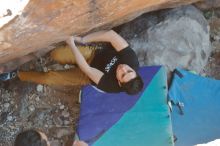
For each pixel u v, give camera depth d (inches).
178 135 150.5
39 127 156.3
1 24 92.4
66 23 109.3
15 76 162.2
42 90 161.2
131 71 144.3
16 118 157.3
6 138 153.9
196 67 169.5
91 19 116.2
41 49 145.3
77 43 148.5
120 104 151.9
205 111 155.6
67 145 153.9
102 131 147.6
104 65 150.9
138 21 168.4
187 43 167.0
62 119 158.2
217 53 179.2
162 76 154.5
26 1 87.7
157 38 164.9
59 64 164.9
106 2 106.3
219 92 159.8
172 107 155.9
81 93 156.9
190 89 159.9
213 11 181.9
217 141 129.1
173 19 167.6
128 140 145.3
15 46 111.3
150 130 145.6
